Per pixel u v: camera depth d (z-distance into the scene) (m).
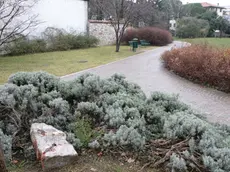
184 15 41.12
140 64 10.76
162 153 2.53
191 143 2.45
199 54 8.25
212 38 31.55
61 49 15.52
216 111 4.91
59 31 16.36
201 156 2.38
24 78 3.64
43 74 3.79
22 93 3.17
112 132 2.78
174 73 8.92
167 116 3.20
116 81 4.30
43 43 14.47
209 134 2.59
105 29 20.25
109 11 15.81
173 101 3.69
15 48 12.64
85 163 2.39
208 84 7.21
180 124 2.79
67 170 2.27
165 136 2.77
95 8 23.08
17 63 10.12
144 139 2.63
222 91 6.62
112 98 3.44
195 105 5.28
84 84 3.61
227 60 7.01
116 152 2.59
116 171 2.30
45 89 3.59
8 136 2.58
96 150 2.62
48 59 11.46
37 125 2.79
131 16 16.27
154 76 8.30
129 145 2.63
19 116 2.94
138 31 21.80
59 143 2.44
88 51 15.29
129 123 2.87
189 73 7.93
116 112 3.04
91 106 3.16
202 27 33.34
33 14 14.19
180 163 2.23
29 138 2.80
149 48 18.92
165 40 22.11
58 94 3.43
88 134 2.79
